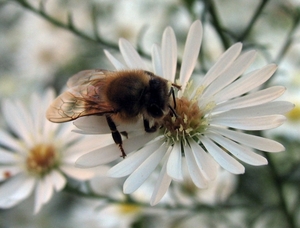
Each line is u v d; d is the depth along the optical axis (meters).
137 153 0.06
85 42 0.13
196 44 0.07
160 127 0.07
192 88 0.07
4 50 0.15
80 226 0.11
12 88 0.14
